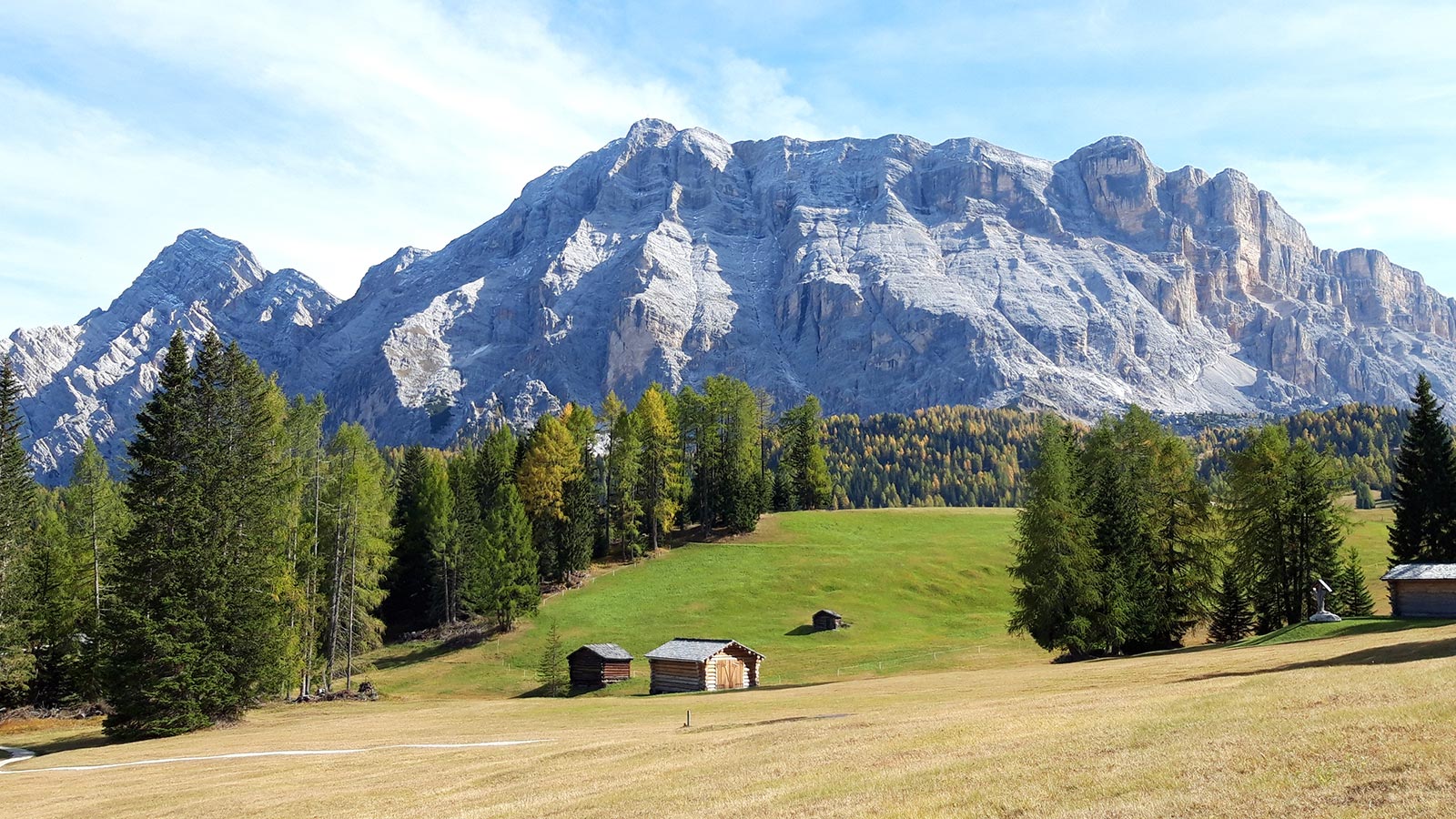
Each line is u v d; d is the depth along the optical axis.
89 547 72.12
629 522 118.25
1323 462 68.75
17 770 42.88
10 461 62.09
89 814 29.58
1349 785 15.29
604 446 127.94
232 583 56.78
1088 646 64.56
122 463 58.66
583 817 21.42
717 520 132.75
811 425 154.75
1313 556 68.31
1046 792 17.75
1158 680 39.59
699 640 75.81
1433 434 75.06
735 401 129.50
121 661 53.22
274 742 46.16
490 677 84.62
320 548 73.56
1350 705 21.27
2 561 62.03
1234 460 71.69
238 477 59.62
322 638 76.69
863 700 45.06
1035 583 65.44
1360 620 56.47
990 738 24.23
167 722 52.41
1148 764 18.55
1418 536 74.75
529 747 36.06
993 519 145.12
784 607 103.38
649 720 45.84
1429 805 13.77
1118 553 66.56
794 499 153.00
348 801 27.33
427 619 105.44
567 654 88.81
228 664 55.88
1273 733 19.52
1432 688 22.00
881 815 17.86
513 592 96.25
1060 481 65.31
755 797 20.95
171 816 27.75
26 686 67.69
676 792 22.86
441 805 25.22
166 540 55.84
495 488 117.50
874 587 109.56
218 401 59.78
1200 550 70.94
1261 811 14.80
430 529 101.94
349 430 75.69
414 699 76.25
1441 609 57.19
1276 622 70.69
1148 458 72.31
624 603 104.00
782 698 52.53
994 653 75.88
